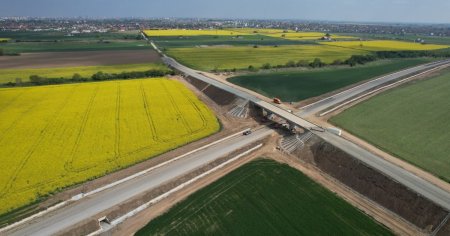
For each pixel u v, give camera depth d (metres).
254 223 42.66
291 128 72.81
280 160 59.78
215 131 72.06
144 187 50.41
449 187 48.75
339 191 50.22
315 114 81.94
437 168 55.09
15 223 42.41
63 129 70.12
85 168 54.50
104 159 57.41
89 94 97.88
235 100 90.62
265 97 96.25
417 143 65.12
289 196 48.53
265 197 48.19
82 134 67.75
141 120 76.44
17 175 51.91
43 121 74.50
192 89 110.69
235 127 75.19
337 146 58.94
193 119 77.75
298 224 42.56
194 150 62.16
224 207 46.03
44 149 60.56
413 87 107.44
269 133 71.69
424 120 77.69
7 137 65.56
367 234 41.00
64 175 52.28
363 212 45.28
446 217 41.50
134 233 41.72
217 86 105.06
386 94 99.62
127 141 64.75
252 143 66.00
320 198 48.16
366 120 77.88
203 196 48.78
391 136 68.50
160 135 68.12
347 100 93.81
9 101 89.50
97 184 50.56
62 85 109.19
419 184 47.81
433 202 43.69
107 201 47.19
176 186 51.19
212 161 57.97
